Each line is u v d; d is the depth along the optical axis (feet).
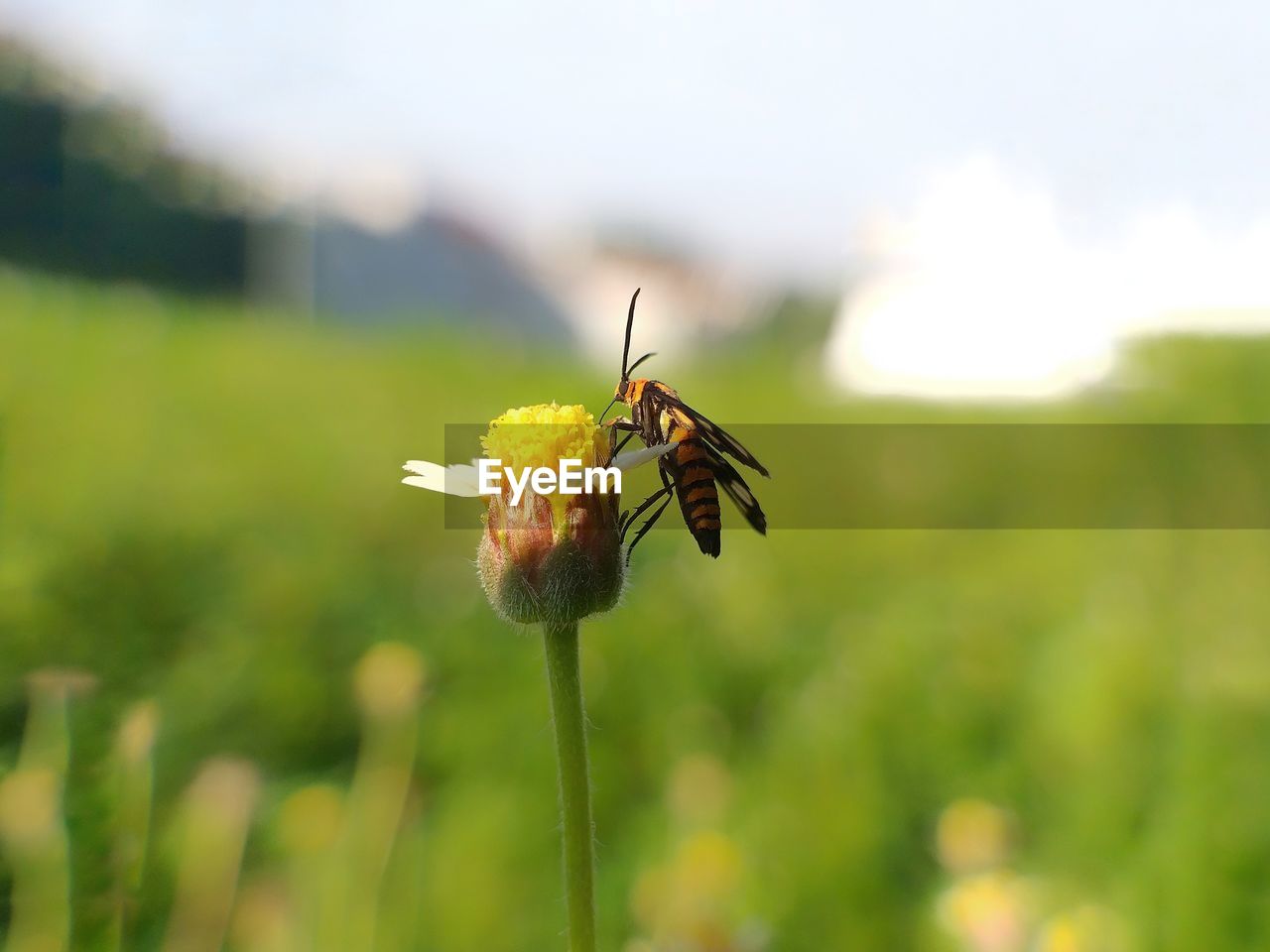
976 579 0.84
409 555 0.81
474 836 0.48
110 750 0.38
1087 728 0.52
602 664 0.65
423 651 0.63
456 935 0.44
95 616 0.58
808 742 0.55
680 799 0.52
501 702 0.58
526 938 0.44
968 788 0.51
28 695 0.47
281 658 0.58
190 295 3.45
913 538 0.99
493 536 0.32
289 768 0.52
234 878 0.43
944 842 0.47
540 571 0.31
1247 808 0.44
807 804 0.50
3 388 0.96
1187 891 0.43
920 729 0.55
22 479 0.75
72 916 0.37
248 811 0.45
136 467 0.89
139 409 1.14
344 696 0.56
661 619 0.72
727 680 0.64
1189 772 0.46
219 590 0.66
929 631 0.69
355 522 0.87
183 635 0.59
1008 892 0.44
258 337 1.95
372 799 0.48
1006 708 0.57
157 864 0.42
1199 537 0.84
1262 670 0.53
